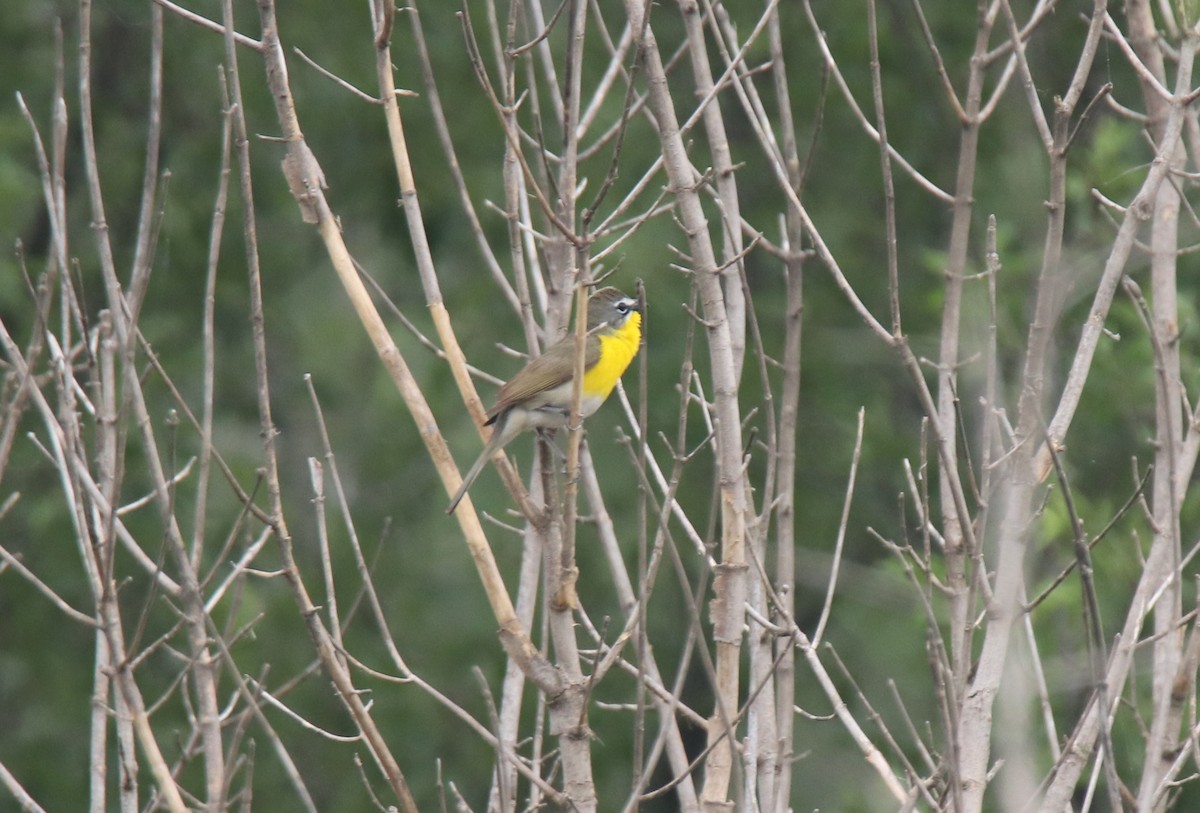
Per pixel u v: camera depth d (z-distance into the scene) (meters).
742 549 6.61
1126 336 14.29
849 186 19.44
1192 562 12.77
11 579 18.59
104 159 19.69
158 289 19.56
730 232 7.32
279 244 20.69
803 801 16.67
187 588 5.66
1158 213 6.71
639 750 5.47
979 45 6.71
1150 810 5.71
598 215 17.05
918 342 18.66
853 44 18.81
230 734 13.23
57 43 5.95
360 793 18.19
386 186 20.03
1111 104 7.09
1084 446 14.35
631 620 6.03
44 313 6.01
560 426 8.81
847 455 18.73
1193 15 6.47
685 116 18.81
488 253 7.62
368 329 6.47
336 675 5.95
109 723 18.12
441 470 6.41
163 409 18.84
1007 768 6.25
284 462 20.53
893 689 6.37
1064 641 12.44
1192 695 5.95
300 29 19.81
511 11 6.96
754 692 6.19
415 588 19.33
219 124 20.23
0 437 6.18
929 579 6.32
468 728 18.62
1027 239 15.82
